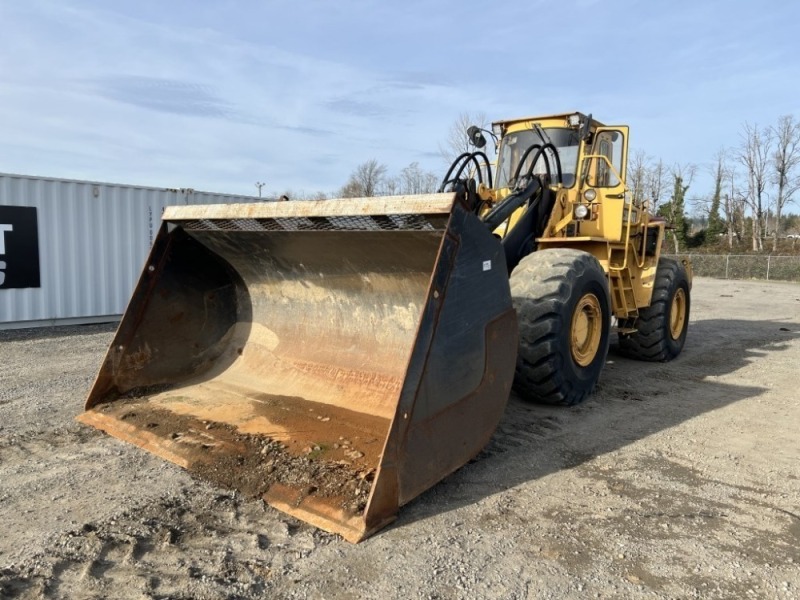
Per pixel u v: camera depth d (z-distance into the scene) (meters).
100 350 7.60
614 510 3.16
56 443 3.90
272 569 2.52
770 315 12.80
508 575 2.53
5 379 5.86
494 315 3.47
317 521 2.84
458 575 2.52
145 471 3.45
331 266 4.20
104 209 10.27
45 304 9.68
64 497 3.15
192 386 4.52
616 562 2.66
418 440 3.01
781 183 42.19
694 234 46.75
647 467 3.76
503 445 4.05
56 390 5.39
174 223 4.49
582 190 5.76
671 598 2.40
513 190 5.22
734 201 45.41
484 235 3.34
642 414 4.90
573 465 3.76
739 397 5.53
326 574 2.50
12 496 3.16
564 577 2.53
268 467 3.24
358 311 4.30
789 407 5.19
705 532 2.94
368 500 2.81
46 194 9.56
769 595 2.43
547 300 4.44
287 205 3.58
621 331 6.76
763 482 3.56
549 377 4.54
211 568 2.52
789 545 2.83
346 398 4.08
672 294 7.19
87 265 10.13
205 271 4.82
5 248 9.20
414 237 3.41
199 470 3.32
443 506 3.14
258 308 4.90
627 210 6.10
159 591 2.35
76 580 2.42
